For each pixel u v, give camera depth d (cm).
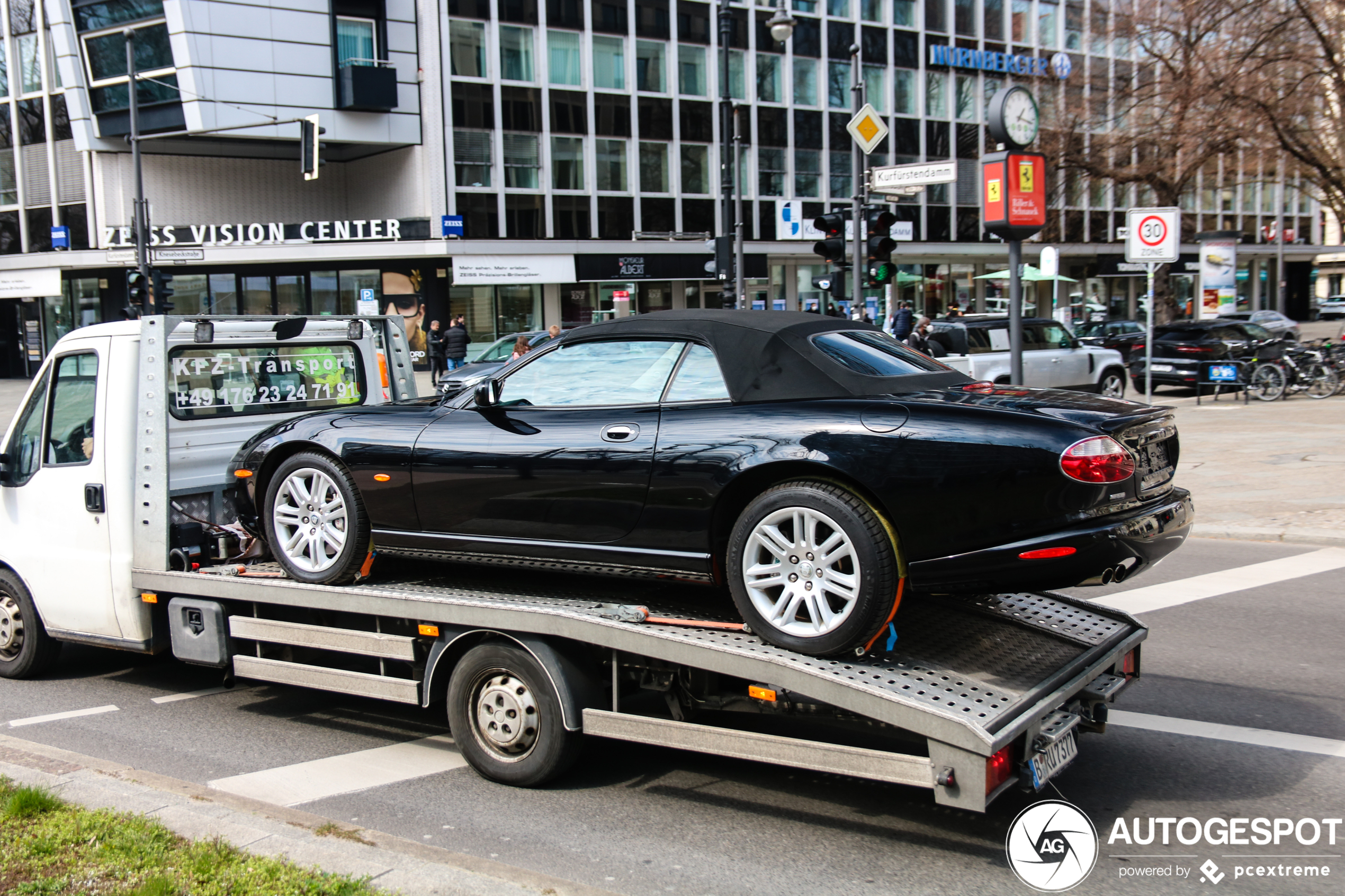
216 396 647
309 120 1969
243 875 359
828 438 428
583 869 396
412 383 762
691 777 489
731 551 444
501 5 3403
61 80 3291
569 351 513
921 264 4512
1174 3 2661
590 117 3575
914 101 4284
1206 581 850
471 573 569
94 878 362
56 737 568
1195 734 524
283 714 604
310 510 560
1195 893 373
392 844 393
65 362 637
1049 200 3225
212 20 3095
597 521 481
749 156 3909
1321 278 8025
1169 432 468
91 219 3528
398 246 3328
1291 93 2269
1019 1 4544
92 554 625
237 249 3325
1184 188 3044
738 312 498
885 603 412
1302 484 1205
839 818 440
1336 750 499
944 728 370
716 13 3806
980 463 407
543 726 463
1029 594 548
